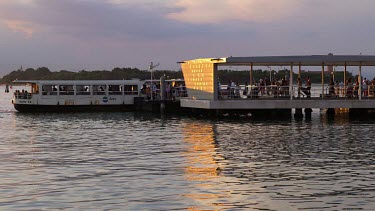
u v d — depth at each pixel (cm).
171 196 2017
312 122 4856
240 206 1883
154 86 6875
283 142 3497
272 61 5091
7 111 7119
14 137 3997
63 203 1933
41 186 2195
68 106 6706
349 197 1986
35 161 2827
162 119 5497
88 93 6744
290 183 2222
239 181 2267
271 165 2639
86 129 4553
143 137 3891
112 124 5003
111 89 6781
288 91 5319
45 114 6425
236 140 3622
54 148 3350
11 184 2236
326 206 1873
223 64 5378
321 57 5056
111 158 2906
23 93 6706
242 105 5134
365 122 4834
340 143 3422
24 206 1897
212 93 5341
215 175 2397
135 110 6775
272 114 5412
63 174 2448
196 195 2031
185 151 3141
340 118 5256
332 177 2336
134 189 2133
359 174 2400
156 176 2381
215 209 1848
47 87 6694
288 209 1844
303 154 2984
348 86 5206
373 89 5303
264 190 2103
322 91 5288
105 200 1969
